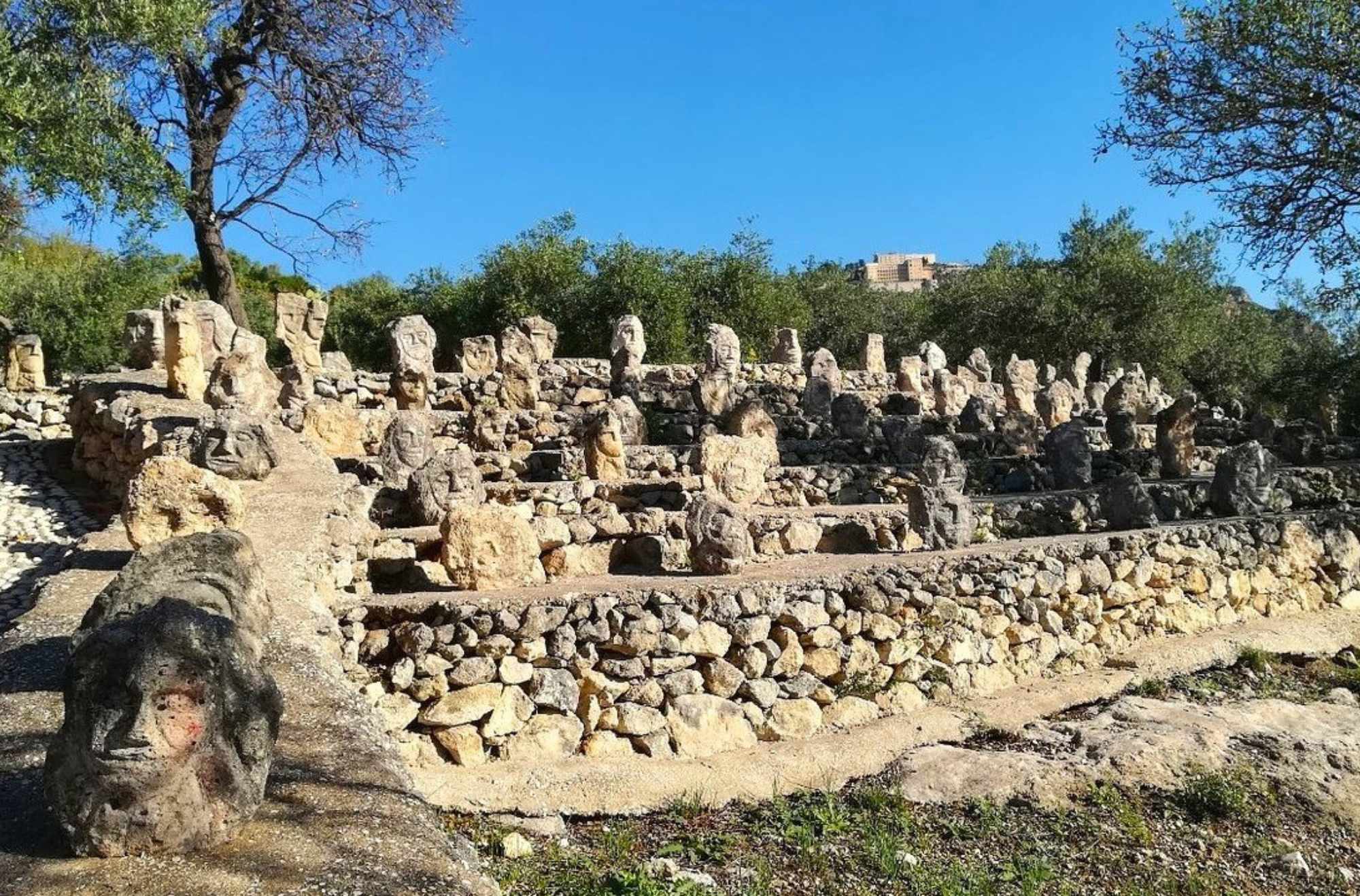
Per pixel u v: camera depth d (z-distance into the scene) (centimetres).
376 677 781
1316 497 1655
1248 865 727
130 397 1346
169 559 531
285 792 423
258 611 568
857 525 1205
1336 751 894
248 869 361
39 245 3538
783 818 753
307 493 956
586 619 838
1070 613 1147
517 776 767
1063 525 1390
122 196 1557
